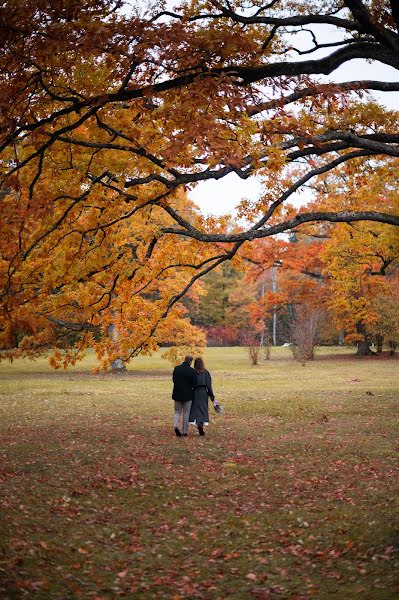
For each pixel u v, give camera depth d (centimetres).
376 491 866
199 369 1398
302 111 757
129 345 1100
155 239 967
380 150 713
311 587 549
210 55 605
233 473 1029
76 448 1228
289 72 629
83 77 681
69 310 1002
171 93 654
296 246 3531
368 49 628
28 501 815
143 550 666
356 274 2012
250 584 567
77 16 571
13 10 540
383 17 628
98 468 1054
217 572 603
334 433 1377
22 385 2677
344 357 4688
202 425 1388
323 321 4644
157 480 979
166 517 792
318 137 693
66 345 1119
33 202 654
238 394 2256
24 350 1108
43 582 530
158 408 1880
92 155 777
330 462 1086
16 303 677
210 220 1066
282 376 3141
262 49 665
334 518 751
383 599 482
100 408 1881
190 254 1048
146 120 713
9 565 552
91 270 914
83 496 876
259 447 1242
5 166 806
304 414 1700
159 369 3744
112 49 571
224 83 579
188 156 757
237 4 707
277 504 839
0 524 681
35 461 1096
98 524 750
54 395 2247
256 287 6606
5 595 479
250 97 646
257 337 6700
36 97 666
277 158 644
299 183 866
